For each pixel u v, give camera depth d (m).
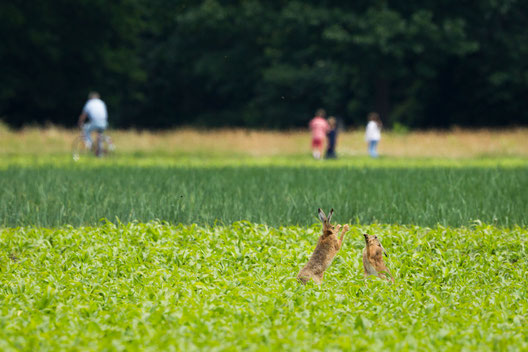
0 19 191.12
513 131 148.50
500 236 41.66
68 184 57.81
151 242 39.72
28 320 23.53
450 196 51.94
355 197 51.88
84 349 19.91
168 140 142.75
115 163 87.00
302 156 132.75
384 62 186.25
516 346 21.34
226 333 21.89
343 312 24.53
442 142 137.50
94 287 29.61
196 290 28.84
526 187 57.59
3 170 72.31
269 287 29.02
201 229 42.72
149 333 21.42
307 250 37.59
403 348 20.38
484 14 190.12
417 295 27.59
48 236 41.44
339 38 177.25
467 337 21.88
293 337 21.25
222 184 59.69
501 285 31.42
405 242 39.59
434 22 187.25
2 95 197.75
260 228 43.03
